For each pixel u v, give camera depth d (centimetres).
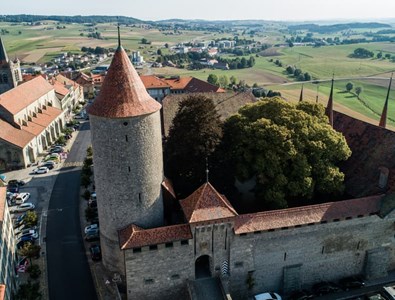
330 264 5903
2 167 10225
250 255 5466
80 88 18900
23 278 5944
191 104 6394
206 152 6141
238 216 5331
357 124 7131
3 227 5366
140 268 5156
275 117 6475
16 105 11188
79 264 6250
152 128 5175
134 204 5309
